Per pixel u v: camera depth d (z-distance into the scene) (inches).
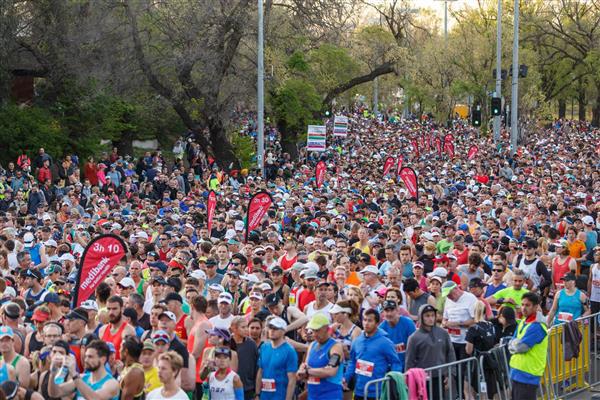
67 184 2192.4
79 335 664.4
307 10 2800.2
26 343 698.8
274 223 1386.6
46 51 2632.9
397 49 3599.9
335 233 1212.5
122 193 2096.5
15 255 1087.0
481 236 1158.3
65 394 582.6
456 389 745.0
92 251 861.8
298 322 751.1
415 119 6058.1
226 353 633.0
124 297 796.6
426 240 1104.2
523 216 1471.5
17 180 1964.8
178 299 735.7
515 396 717.9
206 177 2381.9
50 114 2625.5
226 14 2593.5
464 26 4424.2
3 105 2522.1
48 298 722.8
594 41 5679.1
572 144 4180.6
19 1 2566.4
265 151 2871.6
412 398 663.1
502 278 904.3
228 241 1112.8
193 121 2723.9
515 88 2805.1
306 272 810.2
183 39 2576.3
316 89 3378.4
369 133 4512.8
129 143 3088.1
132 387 602.2
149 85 2674.7
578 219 1178.6
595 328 887.1
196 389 702.5
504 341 779.4
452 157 3193.9
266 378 671.8
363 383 668.1
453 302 801.6
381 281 911.7
